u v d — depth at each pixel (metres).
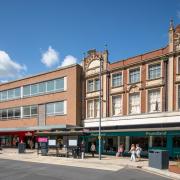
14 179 18.67
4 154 40.97
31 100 51.50
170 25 35.06
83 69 45.06
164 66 35.25
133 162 29.97
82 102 44.59
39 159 34.16
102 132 38.44
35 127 48.41
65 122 45.19
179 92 33.84
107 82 41.66
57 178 19.25
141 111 37.06
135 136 36.47
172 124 33.62
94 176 20.30
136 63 38.19
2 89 57.44
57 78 47.28
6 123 56.12
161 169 24.06
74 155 35.62
